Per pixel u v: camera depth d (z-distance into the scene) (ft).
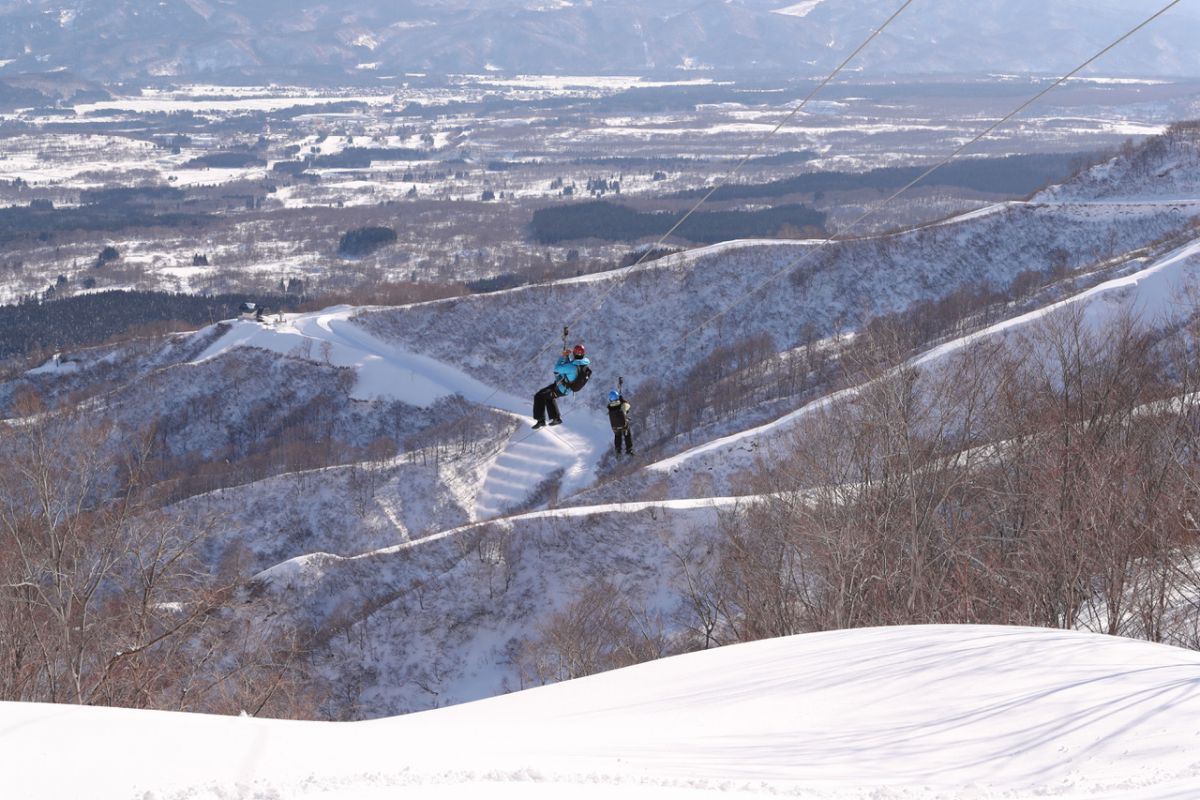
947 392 109.70
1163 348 127.85
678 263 453.99
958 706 37.35
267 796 24.90
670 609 138.00
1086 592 82.74
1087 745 31.24
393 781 26.35
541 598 150.41
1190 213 446.19
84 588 73.97
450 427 359.46
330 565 164.35
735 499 155.63
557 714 43.93
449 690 144.66
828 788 28.27
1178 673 38.22
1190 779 27.07
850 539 91.25
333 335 442.09
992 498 97.50
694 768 30.35
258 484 287.28
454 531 168.14
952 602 90.43
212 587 94.43
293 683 94.79
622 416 73.46
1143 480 82.38
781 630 95.61
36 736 28.14
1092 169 510.17
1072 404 97.19
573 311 444.96
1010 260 443.32
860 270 439.22
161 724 30.25
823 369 318.86
